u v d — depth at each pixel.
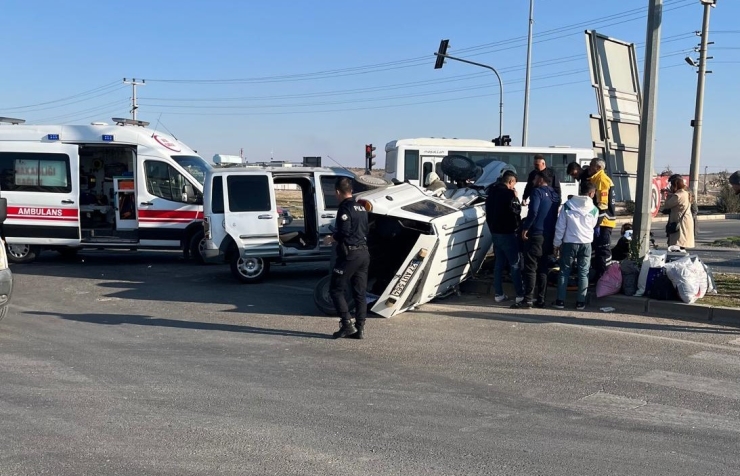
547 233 9.12
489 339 7.69
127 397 5.71
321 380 6.20
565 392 5.87
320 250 11.69
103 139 14.12
